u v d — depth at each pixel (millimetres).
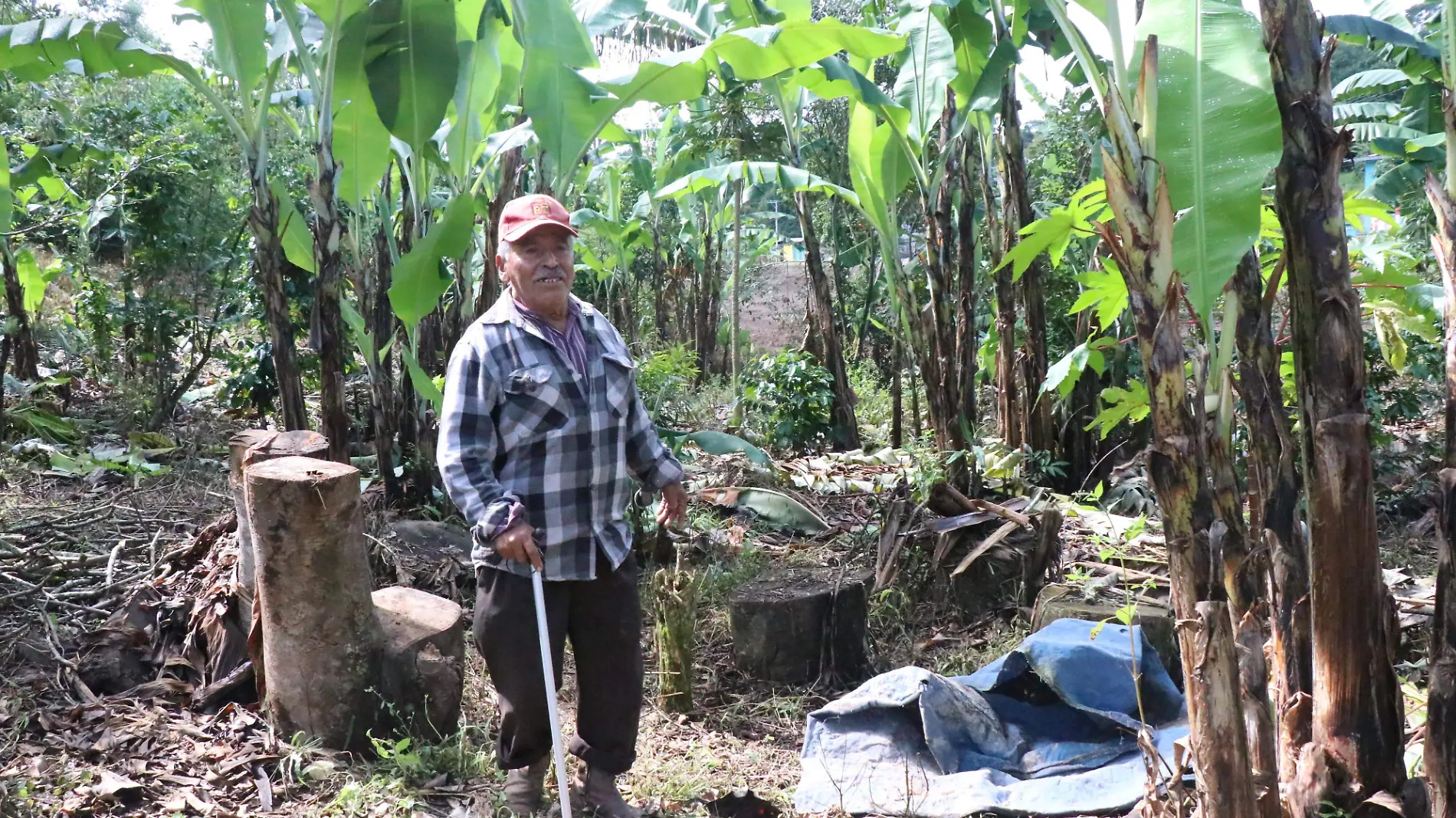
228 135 7938
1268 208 3316
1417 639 4496
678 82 5250
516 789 3057
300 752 3410
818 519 6504
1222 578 2156
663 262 15398
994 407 10023
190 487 6348
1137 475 7219
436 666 3611
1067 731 3629
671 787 3365
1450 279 2260
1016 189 6559
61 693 3795
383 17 4914
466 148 5898
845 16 9875
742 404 9703
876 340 12289
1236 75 2178
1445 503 2273
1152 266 2082
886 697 3617
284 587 3416
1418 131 7043
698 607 5043
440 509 6121
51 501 5852
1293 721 2531
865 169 6234
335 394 5121
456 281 6387
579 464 2844
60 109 8055
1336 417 2266
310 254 6039
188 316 8164
